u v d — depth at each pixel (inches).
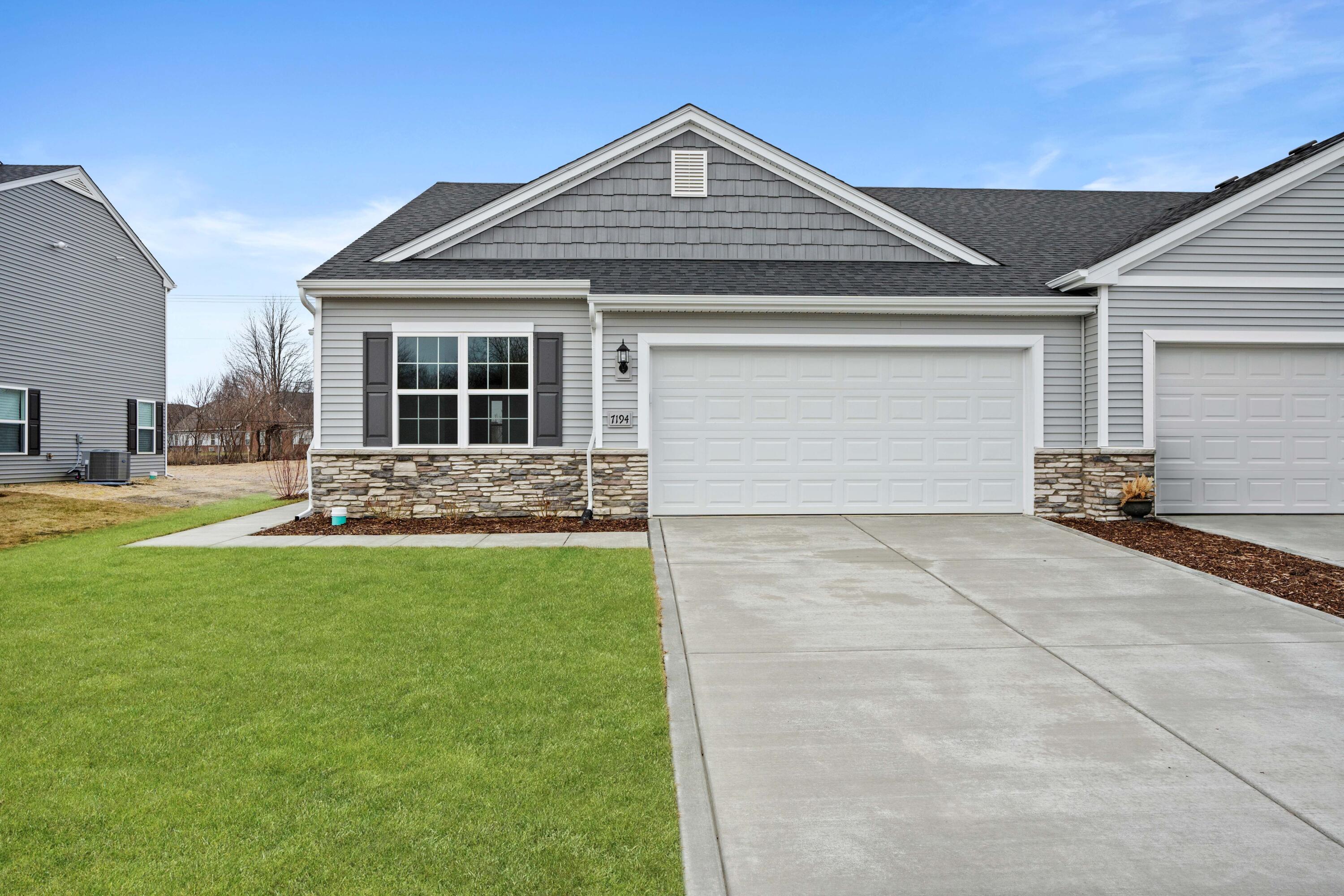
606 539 371.2
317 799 125.8
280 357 1983.3
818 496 442.3
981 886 105.9
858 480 442.6
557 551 336.8
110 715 160.2
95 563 318.0
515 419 447.5
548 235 491.2
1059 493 432.5
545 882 104.7
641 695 172.6
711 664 198.1
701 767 140.9
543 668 189.6
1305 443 428.5
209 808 122.9
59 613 238.8
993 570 304.0
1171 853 113.9
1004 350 442.0
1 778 133.0
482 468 441.7
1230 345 424.2
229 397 1718.8
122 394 845.8
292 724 155.8
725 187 497.0
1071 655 203.9
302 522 431.8
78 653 200.2
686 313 433.7
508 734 151.9
